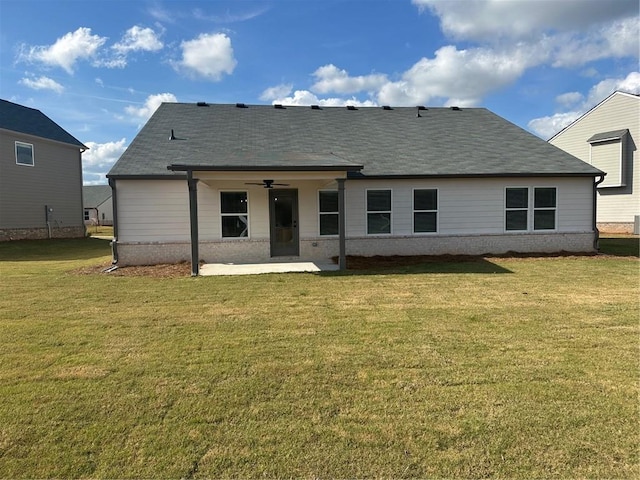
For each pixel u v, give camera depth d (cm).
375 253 1282
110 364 419
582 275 934
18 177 2041
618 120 2114
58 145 2273
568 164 1349
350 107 1700
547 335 504
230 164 967
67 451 270
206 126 1438
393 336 505
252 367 409
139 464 256
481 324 553
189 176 967
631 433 287
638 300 689
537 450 268
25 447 274
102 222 5669
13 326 556
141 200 1173
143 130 1370
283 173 1002
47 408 327
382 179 1255
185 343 484
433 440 280
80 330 537
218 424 302
